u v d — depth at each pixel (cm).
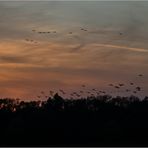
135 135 19600
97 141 19500
